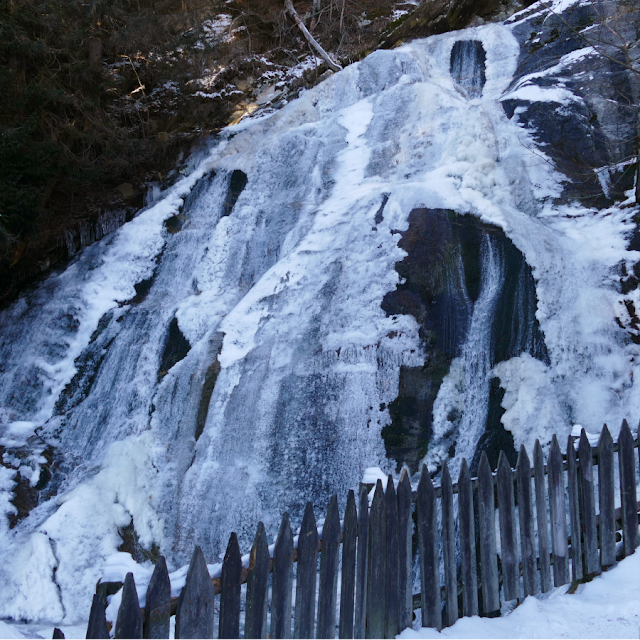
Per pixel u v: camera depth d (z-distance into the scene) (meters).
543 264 7.87
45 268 13.23
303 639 3.26
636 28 11.80
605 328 7.50
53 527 6.41
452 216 8.31
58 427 8.80
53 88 11.89
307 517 3.31
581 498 4.52
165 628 2.79
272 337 7.95
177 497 7.27
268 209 11.18
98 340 9.95
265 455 7.00
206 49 15.70
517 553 4.22
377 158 11.24
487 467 4.13
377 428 6.79
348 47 18.72
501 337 7.33
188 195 12.49
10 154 10.73
